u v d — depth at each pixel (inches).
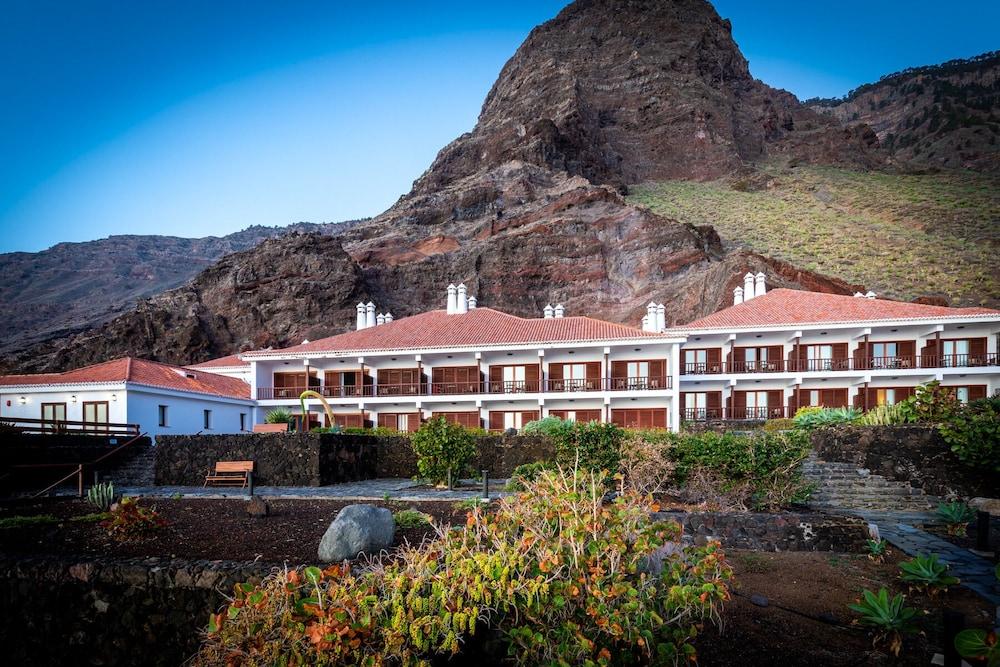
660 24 6653.5
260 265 3304.6
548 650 233.6
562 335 1536.7
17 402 1357.0
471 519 271.0
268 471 888.3
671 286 2935.5
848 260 2982.3
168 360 2942.9
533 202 3998.5
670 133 5492.1
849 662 298.8
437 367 1611.7
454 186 4539.9
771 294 1739.7
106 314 6569.9
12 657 332.8
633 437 715.4
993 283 2486.5
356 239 4156.0
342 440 925.2
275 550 364.8
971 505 640.4
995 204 3614.7
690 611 266.2
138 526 412.5
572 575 245.1
